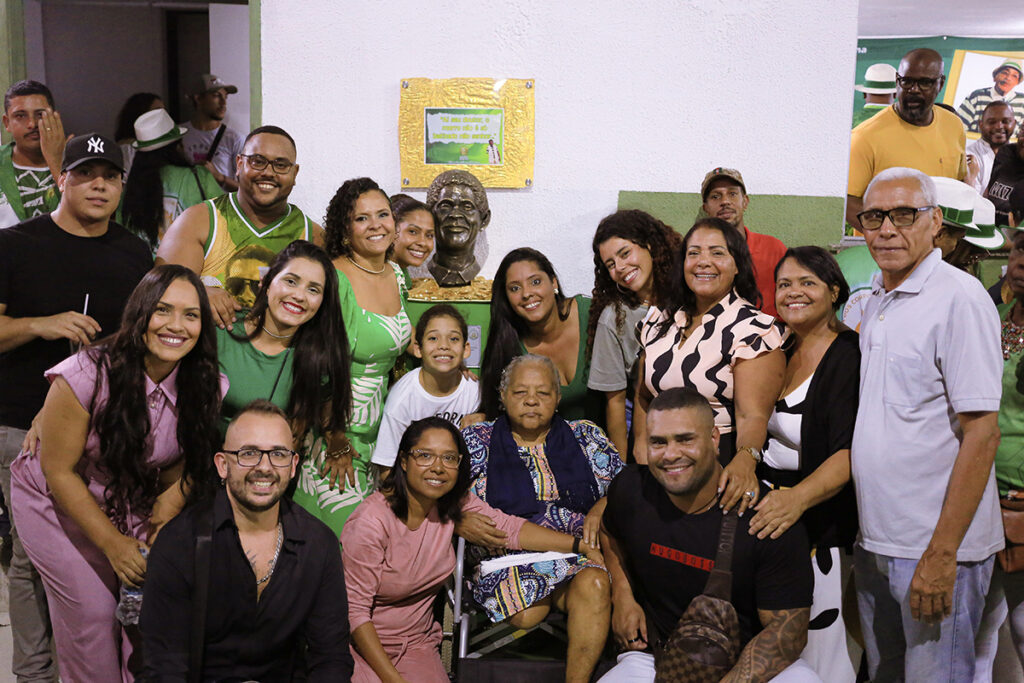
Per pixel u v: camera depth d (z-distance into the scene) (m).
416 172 3.72
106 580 2.66
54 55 6.41
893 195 2.45
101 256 3.08
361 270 3.11
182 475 2.67
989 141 6.25
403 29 3.66
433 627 2.94
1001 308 2.89
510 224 3.75
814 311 2.62
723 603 2.43
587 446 3.03
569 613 2.65
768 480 2.74
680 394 2.45
